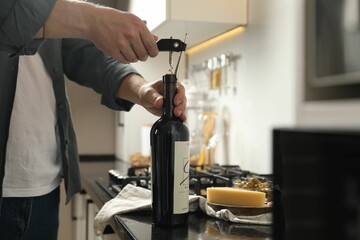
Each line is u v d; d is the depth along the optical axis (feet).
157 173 2.89
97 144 9.88
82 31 2.88
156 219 2.90
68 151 4.36
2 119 3.76
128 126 8.49
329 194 1.45
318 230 1.50
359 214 1.35
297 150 1.61
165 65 7.27
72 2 2.88
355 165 1.36
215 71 6.52
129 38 2.89
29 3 2.69
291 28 4.45
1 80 3.70
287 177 1.68
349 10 1.49
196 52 7.51
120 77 4.01
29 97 4.03
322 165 1.48
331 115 1.54
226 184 4.34
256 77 5.29
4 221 3.98
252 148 5.39
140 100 3.66
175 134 2.86
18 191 4.01
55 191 4.39
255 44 5.32
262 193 3.22
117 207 3.35
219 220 3.14
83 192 6.68
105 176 6.12
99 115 9.89
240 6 5.49
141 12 6.69
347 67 1.49
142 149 7.97
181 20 5.31
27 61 4.01
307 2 1.68
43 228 4.22
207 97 6.98
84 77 4.54
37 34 2.83
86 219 6.26
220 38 6.45
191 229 2.87
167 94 2.93
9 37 2.73
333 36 1.55
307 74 1.68
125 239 2.85
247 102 5.55
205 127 6.49
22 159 4.01
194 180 4.41
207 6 5.38
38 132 4.09
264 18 5.07
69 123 4.41
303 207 1.58
